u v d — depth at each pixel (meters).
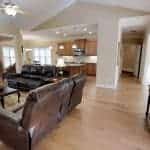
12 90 3.57
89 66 8.82
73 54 9.60
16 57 6.80
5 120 1.84
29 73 5.54
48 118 2.09
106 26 5.10
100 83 5.58
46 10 5.13
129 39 8.41
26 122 1.67
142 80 6.41
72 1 5.11
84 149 1.98
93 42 8.70
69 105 2.85
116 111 3.24
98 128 2.52
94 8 5.17
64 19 5.93
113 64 5.23
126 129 2.50
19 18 5.52
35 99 1.61
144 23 5.46
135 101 3.93
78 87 2.96
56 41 10.52
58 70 5.65
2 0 3.36
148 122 2.75
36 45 11.45
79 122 2.72
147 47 6.13
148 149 1.99
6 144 2.00
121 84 6.09
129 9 4.61
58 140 2.18
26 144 1.77
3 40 7.15
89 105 3.60
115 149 1.99
